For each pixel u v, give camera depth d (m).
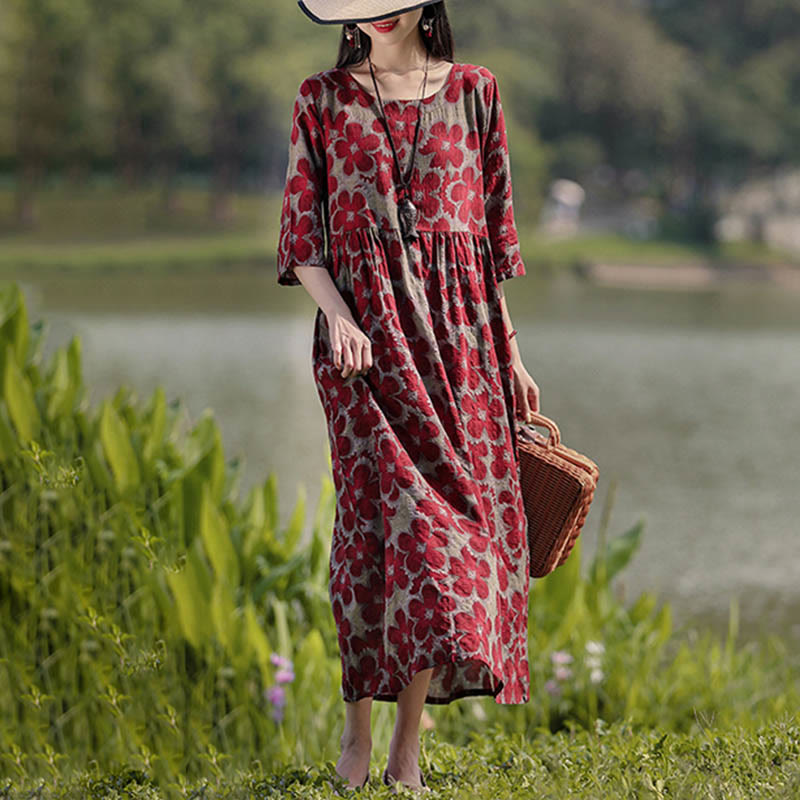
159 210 153.50
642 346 59.97
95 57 144.25
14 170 156.25
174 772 10.19
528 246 143.00
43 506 10.93
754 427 35.50
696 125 164.75
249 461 26.66
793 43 174.62
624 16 168.25
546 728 11.65
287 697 10.66
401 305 7.39
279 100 147.38
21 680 10.52
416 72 7.55
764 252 157.50
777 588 18.88
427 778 7.85
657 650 12.96
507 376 7.75
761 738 8.05
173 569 10.83
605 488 26.48
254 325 63.38
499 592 7.45
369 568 7.24
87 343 51.81
